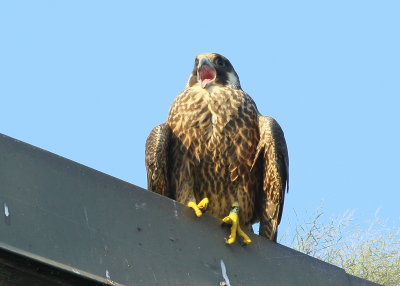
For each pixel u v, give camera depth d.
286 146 13.34
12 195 8.69
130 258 9.22
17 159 8.91
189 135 13.40
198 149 13.37
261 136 13.30
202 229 10.10
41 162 9.04
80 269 8.74
